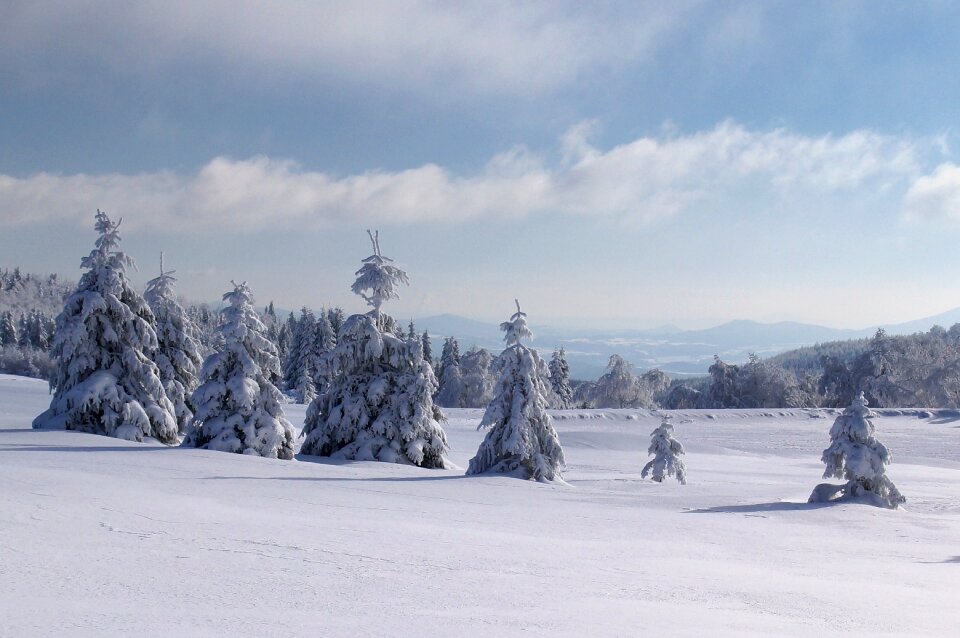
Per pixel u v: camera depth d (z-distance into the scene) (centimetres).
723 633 479
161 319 3616
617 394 10088
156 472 1767
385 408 3150
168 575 584
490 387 10138
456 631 444
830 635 502
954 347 11025
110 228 3145
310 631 426
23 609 446
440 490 1959
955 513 2072
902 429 7069
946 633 543
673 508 1852
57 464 1741
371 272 3244
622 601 596
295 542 805
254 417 2748
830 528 1606
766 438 6153
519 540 1009
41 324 13988
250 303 2845
